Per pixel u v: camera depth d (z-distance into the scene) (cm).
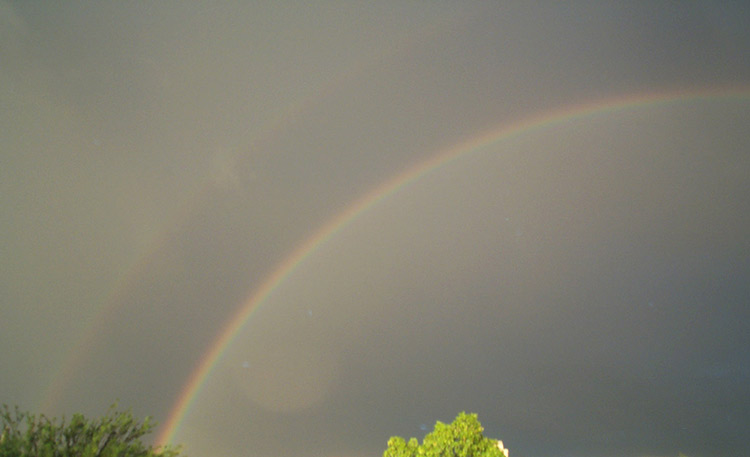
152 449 1070
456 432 1327
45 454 941
